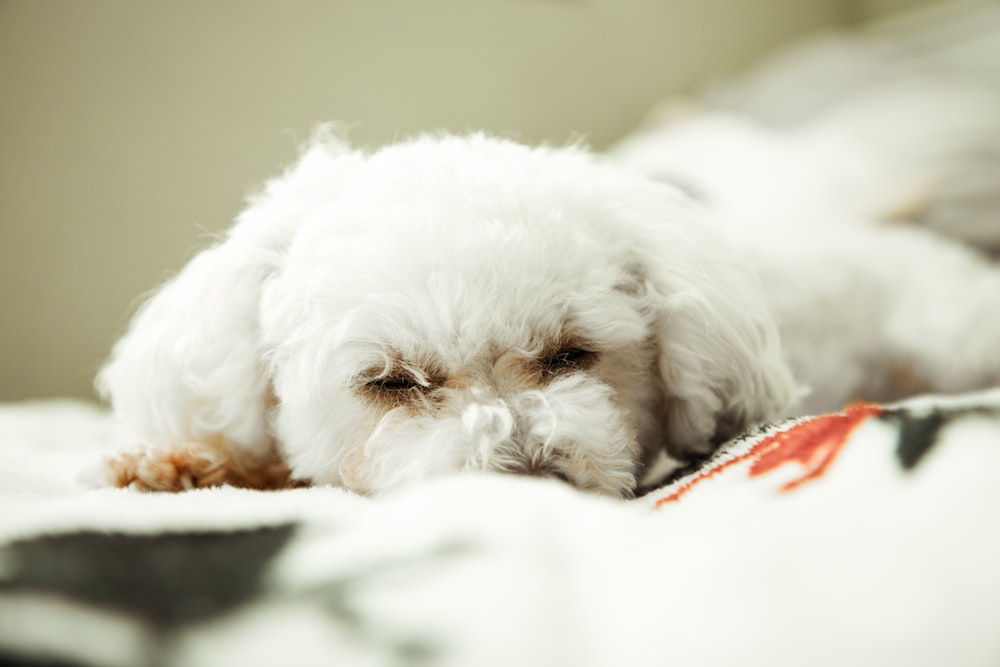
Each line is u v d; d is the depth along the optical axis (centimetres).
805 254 48
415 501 25
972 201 62
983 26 86
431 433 31
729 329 35
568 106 93
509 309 31
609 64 96
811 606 20
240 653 20
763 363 36
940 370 47
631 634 20
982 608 19
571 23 92
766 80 90
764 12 108
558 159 36
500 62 87
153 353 34
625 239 34
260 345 34
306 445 33
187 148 70
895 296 48
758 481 26
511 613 21
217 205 71
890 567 21
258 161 73
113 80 68
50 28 66
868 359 47
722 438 36
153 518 25
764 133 78
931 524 22
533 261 31
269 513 25
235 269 34
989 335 46
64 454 39
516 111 89
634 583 22
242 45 73
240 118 73
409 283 31
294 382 32
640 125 99
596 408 31
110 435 45
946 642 18
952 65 82
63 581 23
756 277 38
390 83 80
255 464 35
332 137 39
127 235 69
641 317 34
